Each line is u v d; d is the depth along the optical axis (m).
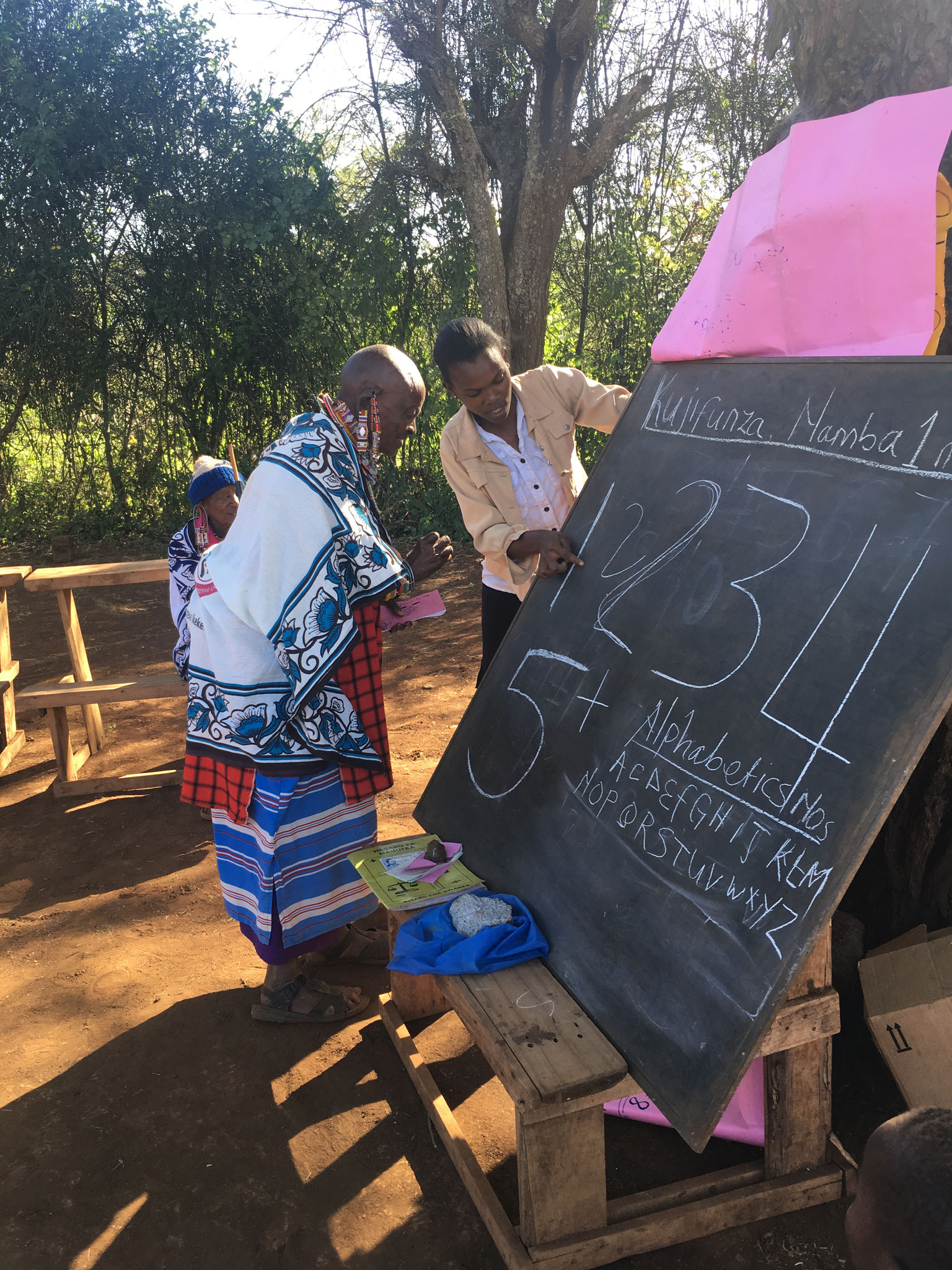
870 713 1.65
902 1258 1.17
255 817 2.65
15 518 11.54
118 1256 2.13
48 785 4.82
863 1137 2.29
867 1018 2.18
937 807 2.53
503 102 10.71
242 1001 3.03
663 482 2.38
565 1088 1.74
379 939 3.25
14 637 7.65
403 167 10.73
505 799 2.48
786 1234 2.04
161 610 8.32
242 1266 2.09
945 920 2.58
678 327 2.46
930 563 1.66
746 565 2.02
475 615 7.75
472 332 2.90
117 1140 2.47
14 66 9.76
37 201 10.33
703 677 2.01
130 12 10.02
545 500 3.22
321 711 2.58
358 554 2.49
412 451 11.46
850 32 2.46
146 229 10.73
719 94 10.16
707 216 11.09
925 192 1.90
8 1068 2.75
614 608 2.36
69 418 11.33
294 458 2.45
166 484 11.60
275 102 10.41
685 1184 2.08
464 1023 2.04
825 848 1.64
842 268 2.04
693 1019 1.73
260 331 11.08
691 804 1.92
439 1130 2.38
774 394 2.13
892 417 1.83
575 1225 1.96
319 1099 2.60
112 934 3.44
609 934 1.99
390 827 4.10
